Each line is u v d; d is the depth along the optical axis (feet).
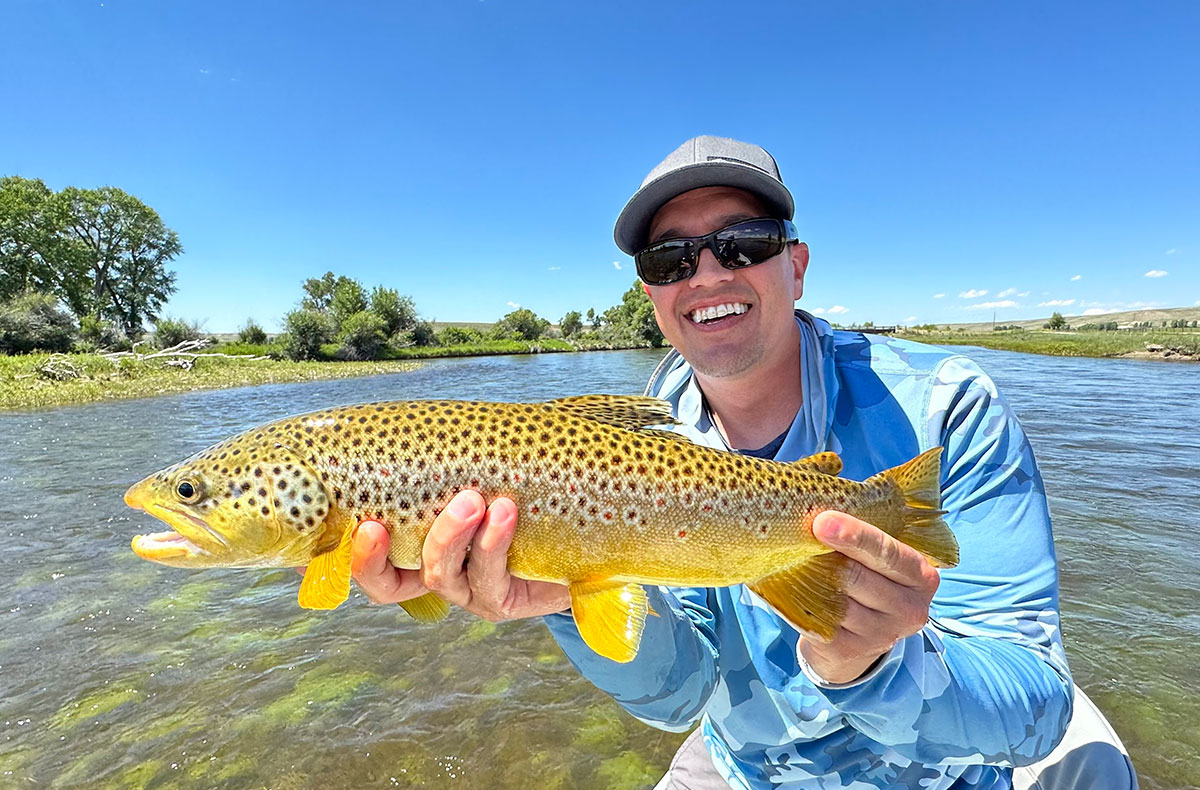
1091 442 8.54
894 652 1.25
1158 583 4.30
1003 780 1.76
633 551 1.49
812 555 1.44
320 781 2.68
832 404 1.70
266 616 4.12
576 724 3.03
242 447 1.53
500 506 1.35
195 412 13.38
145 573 4.80
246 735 2.95
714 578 1.50
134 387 18.12
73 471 7.84
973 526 1.49
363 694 3.26
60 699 3.22
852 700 1.31
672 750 2.86
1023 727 1.30
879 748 1.63
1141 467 7.23
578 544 1.48
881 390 1.68
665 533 1.49
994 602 1.42
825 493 1.50
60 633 3.88
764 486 1.51
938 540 1.44
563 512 1.47
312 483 1.48
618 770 2.75
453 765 2.77
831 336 1.81
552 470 1.48
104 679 3.39
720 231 1.74
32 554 5.16
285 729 2.99
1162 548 4.88
